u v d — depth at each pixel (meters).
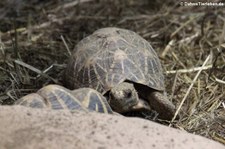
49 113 6.12
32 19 11.42
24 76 8.84
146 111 7.63
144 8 12.10
